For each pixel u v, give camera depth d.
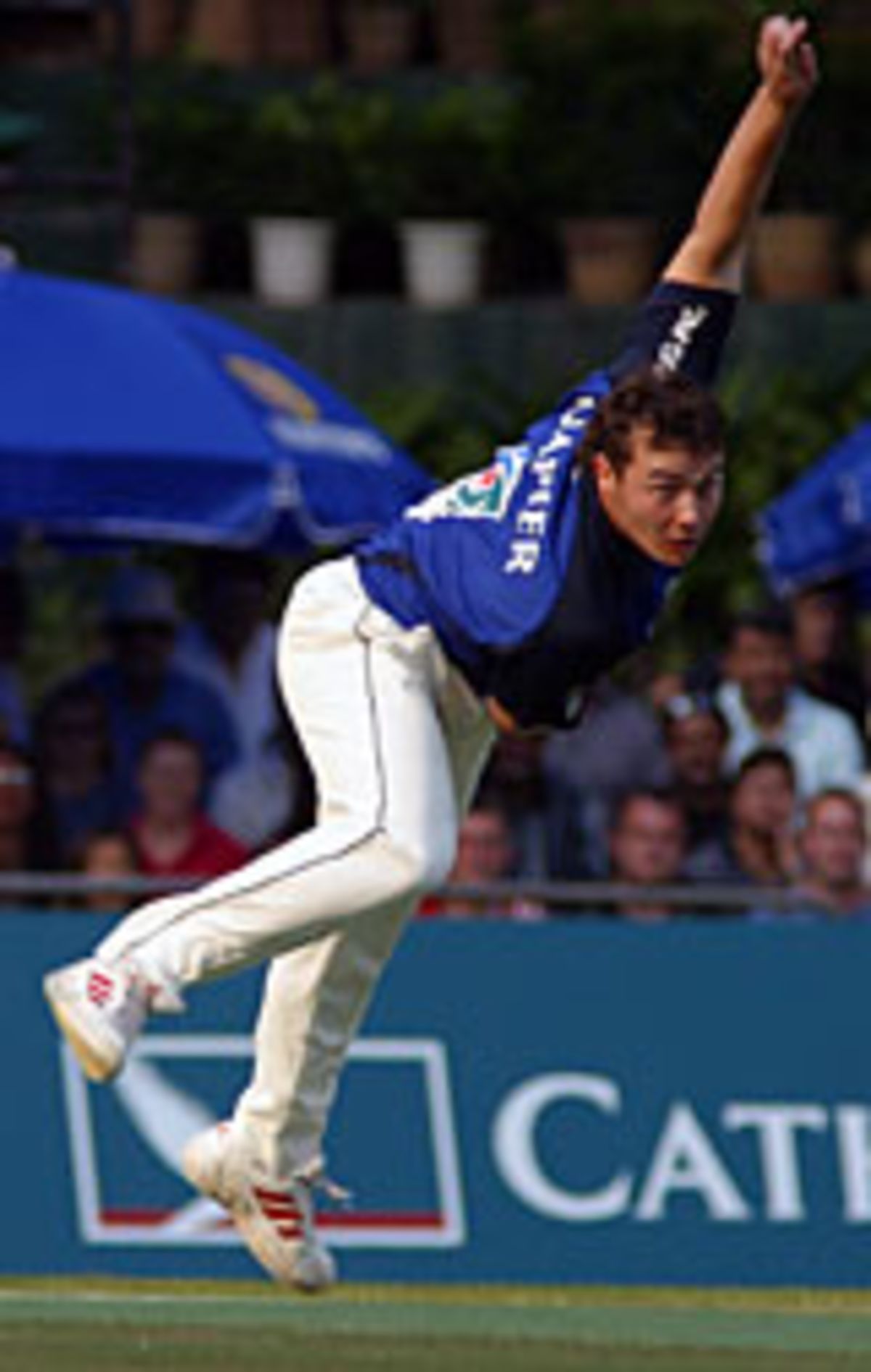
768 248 46.16
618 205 45.97
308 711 18.80
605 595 18.12
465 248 46.25
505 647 18.30
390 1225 28.48
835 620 35.38
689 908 29.94
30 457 32.91
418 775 18.48
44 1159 28.33
